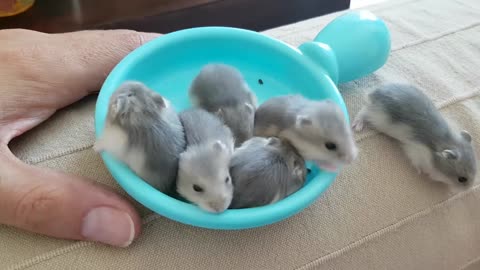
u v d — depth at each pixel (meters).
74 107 0.20
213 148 0.16
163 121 0.17
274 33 0.25
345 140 0.18
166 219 0.17
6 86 0.18
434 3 0.26
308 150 0.18
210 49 0.22
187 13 0.34
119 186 0.18
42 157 0.18
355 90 0.22
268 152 0.18
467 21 0.25
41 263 0.16
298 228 0.17
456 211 0.19
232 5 0.35
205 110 0.19
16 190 0.15
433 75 0.22
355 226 0.18
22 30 0.20
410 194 0.19
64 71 0.19
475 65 0.23
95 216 0.16
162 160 0.16
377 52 0.21
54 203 0.15
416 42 0.24
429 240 0.19
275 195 0.17
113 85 0.19
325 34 0.22
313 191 0.17
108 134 0.16
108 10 0.33
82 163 0.18
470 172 0.19
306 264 0.17
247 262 0.17
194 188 0.16
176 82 0.22
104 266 0.16
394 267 0.18
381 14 0.25
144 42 0.22
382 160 0.20
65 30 0.32
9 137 0.18
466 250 0.19
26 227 0.16
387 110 0.20
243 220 0.16
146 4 0.34
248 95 0.20
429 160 0.19
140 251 0.16
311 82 0.21
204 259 0.17
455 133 0.20
